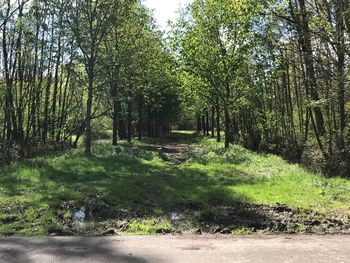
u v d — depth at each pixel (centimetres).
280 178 1650
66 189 1234
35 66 2591
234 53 2964
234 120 4100
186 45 3042
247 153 2859
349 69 1691
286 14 1952
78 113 3194
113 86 2766
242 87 3075
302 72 2133
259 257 662
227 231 880
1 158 2066
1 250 679
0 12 2384
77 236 795
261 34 2230
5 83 2573
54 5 2203
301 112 3041
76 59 2320
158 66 3666
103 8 2248
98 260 632
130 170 1759
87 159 1969
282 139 3262
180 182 1500
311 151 2292
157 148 3350
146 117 5622
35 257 642
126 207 1090
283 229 903
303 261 643
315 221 967
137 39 3097
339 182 1560
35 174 1492
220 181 1565
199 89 3244
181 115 6975
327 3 1764
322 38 1728
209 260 642
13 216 934
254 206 1127
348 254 687
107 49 2748
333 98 1812
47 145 2662
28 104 2694
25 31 2395
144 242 749
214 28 3008
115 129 3259
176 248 710
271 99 3425
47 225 875
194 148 3538
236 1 2092
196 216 1020
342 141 1964
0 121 2783
